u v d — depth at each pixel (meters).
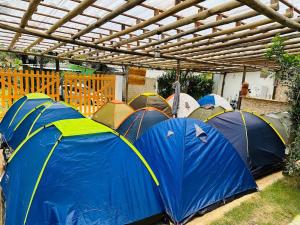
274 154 4.80
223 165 3.75
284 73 4.16
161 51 6.89
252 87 13.38
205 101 9.34
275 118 5.54
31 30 4.75
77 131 2.92
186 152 3.43
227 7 2.88
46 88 9.13
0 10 3.80
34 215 2.38
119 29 4.64
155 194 3.07
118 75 13.69
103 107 7.34
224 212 3.42
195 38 4.84
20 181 2.74
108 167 2.83
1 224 2.88
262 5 2.70
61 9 3.51
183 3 2.87
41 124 4.61
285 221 3.26
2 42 7.21
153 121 5.86
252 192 4.04
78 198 2.57
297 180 4.51
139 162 3.08
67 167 2.64
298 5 3.07
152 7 3.30
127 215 2.75
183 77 15.88
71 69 14.09
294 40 4.80
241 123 4.62
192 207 3.25
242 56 7.20
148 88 15.53
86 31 4.55
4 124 6.13
